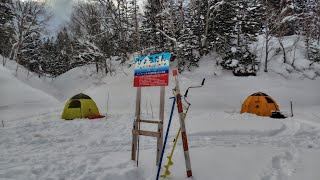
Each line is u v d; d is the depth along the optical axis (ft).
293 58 98.89
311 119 39.19
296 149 21.52
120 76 92.99
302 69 95.55
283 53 102.58
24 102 61.31
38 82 101.24
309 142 25.29
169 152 21.38
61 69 151.94
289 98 70.64
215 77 89.97
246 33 101.40
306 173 15.72
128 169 16.80
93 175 16.08
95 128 34.68
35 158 21.06
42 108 59.47
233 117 39.86
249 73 91.40
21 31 117.19
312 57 103.50
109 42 118.52
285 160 18.52
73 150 23.68
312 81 89.15
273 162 17.98
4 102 58.85
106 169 17.35
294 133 29.22
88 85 101.86
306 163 17.51
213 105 61.52
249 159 18.69
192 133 28.99
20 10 120.57
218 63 97.19
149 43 111.65
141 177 16.38
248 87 79.36
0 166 19.01
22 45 126.00
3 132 32.19
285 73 92.43
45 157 21.33
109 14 123.65
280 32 100.27
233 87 79.25
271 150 20.99
